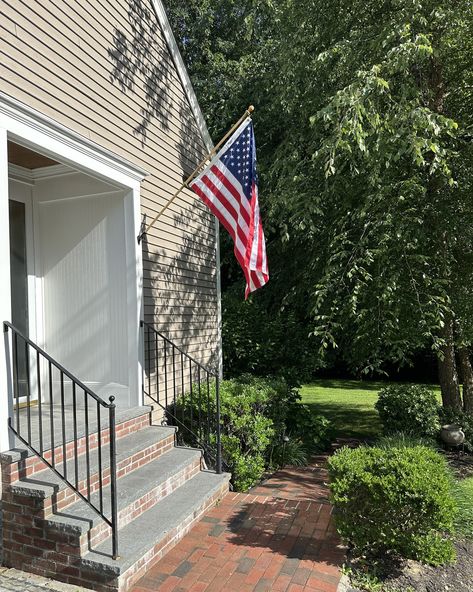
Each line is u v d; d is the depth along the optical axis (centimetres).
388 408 682
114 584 285
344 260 612
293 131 748
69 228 512
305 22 666
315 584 305
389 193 570
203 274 715
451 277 613
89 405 497
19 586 291
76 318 508
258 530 382
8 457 310
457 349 716
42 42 381
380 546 357
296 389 796
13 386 329
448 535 382
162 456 457
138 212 508
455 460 601
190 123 679
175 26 1376
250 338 786
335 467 357
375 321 579
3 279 322
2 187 327
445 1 564
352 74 628
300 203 604
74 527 293
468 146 588
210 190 482
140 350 498
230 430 511
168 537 346
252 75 1102
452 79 650
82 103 430
